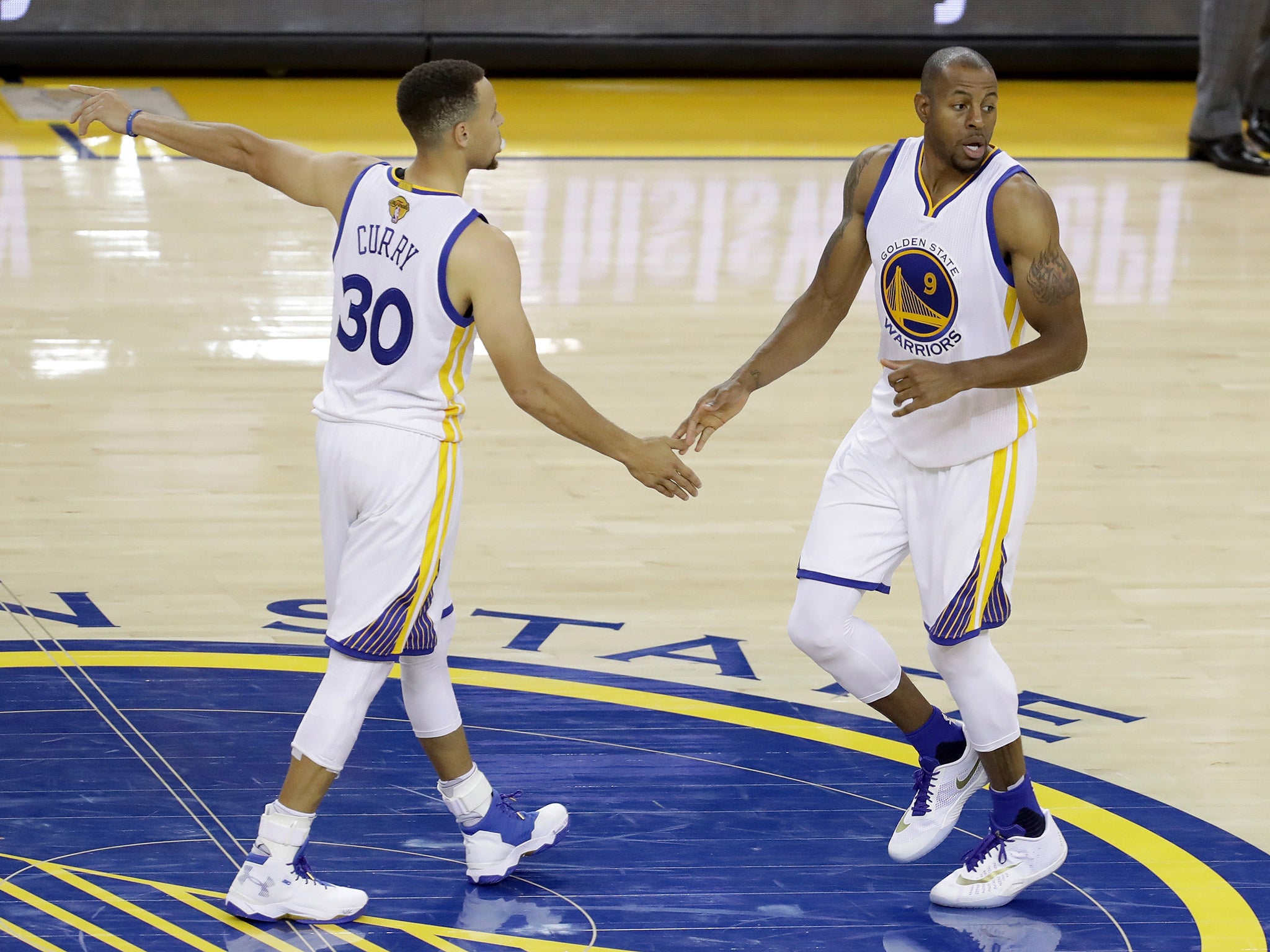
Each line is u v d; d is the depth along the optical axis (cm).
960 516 1082
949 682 1113
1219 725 1444
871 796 1291
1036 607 1703
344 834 1196
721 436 2234
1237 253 3388
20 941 1019
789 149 4241
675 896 1121
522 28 4856
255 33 4669
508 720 1403
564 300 2880
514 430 2242
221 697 1424
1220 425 2352
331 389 1069
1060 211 3672
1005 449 1080
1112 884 1162
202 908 1075
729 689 1491
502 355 1019
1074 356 1030
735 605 1698
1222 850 1220
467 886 1127
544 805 1250
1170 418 2373
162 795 1241
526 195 3641
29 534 1803
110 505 1906
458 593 1698
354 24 4741
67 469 2016
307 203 1112
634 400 2366
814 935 1074
